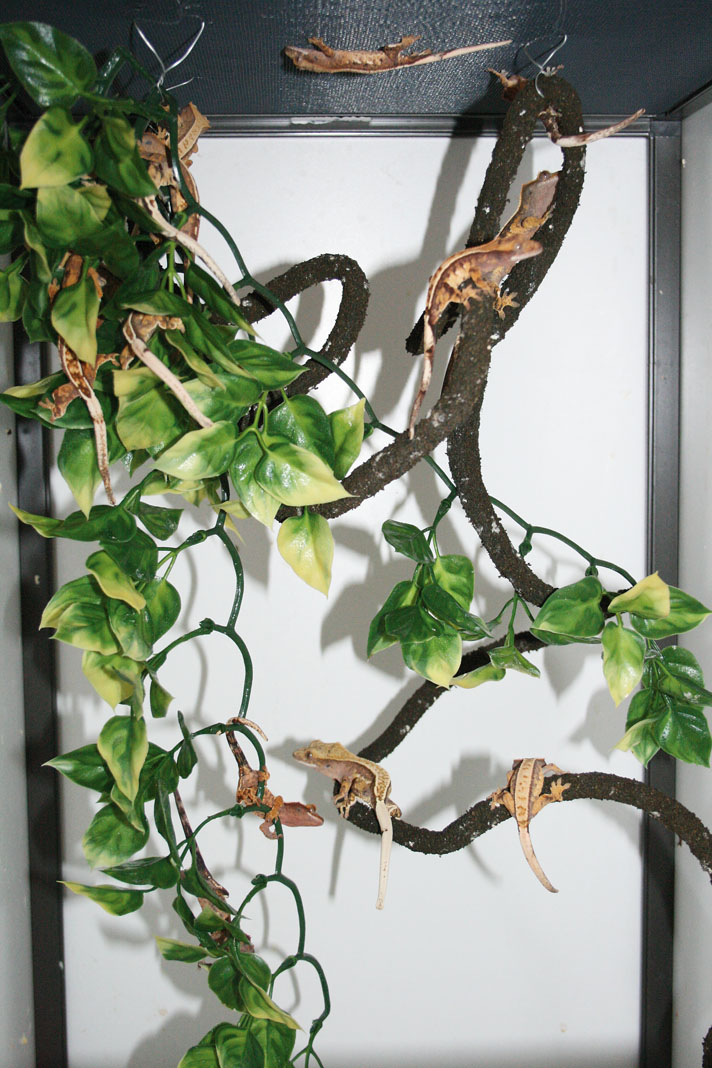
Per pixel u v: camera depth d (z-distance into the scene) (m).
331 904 0.92
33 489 0.85
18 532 0.85
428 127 0.83
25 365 0.84
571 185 0.54
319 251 0.86
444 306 0.49
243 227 0.85
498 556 0.60
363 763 0.61
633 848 0.93
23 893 0.86
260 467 0.48
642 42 0.64
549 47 0.65
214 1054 0.54
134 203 0.41
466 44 0.64
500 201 0.52
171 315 0.41
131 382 0.44
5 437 0.82
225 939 0.53
